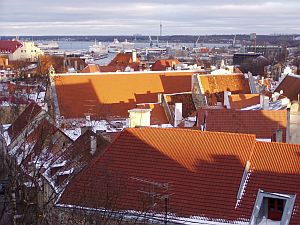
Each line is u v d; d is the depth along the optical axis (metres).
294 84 94.12
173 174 36.78
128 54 185.50
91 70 136.25
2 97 80.94
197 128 56.34
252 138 37.16
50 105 81.69
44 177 40.81
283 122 54.66
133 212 34.78
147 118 55.06
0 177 37.19
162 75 93.06
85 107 83.44
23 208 33.72
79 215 33.38
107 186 34.69
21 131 53.03
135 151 38.84
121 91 88.00
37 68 147.62
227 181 35.28
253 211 33.41
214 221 33.69
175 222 34.00
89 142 46.75
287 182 34.19
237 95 74.81
